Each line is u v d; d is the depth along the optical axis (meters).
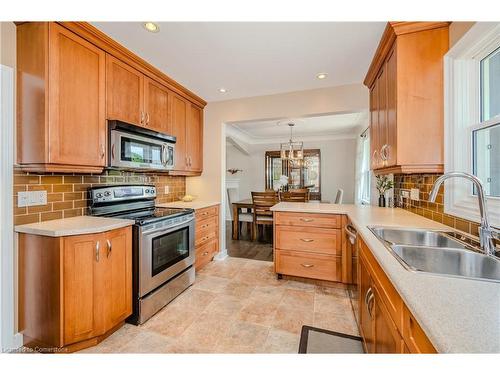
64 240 1.51
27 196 1.69
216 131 3.54
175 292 2.35
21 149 1.63
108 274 1.70
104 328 1.67
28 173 1.70
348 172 6.27
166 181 3.24
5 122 1.58
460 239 1.35
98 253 1.63
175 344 1.69
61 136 1.66
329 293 2.46
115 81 2.07
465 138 1.54
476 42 1.37
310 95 3.05
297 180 6.64
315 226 2.60
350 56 2.24
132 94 2.26
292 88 3.01
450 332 0.58
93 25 1.78
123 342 1.71
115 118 2.07
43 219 1.79
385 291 1.05
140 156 2.28
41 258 1.55
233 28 1.83
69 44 1.70
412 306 0.70
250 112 3.35
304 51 2.15
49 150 1.58
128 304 1.86
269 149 6.97
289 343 1.71
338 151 6.36
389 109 1.89
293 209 2.69
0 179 1.56
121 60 2.13
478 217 1.34
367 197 4.70
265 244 4.34
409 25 1.64
